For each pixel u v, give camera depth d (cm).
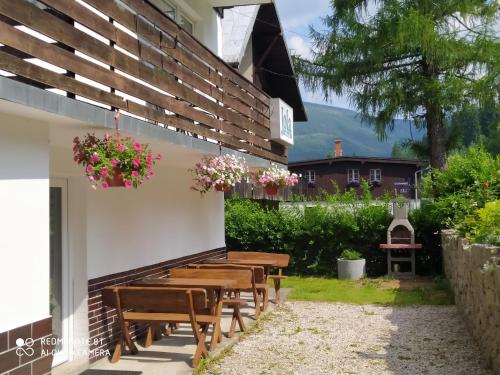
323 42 1766
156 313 703
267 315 978
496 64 1569
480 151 1430
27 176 459
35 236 467
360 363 677
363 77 1717
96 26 528
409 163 3030
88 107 484
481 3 1611
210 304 715
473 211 1124
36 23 429
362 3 1691
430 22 1532
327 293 1217
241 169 862
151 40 657
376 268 1495
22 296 452
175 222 954
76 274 666
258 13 1408
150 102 642
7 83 379
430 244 1449
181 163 910
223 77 914
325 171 3119
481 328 685
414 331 845
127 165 526
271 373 639
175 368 642
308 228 1512
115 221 739
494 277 584
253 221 1563
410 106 1670
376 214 1480
